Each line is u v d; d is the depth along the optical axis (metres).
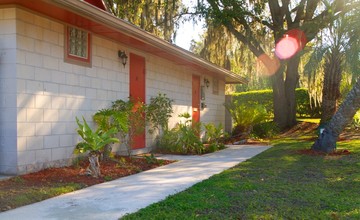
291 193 5.48
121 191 5.74
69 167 7.50
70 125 7.79
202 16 17.55
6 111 6.48
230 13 17.05
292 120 19.14
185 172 7.50
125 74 9.91
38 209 4.72
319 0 17.03
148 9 17.81
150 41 9.38
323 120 16.16
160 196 5.39
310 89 17.19
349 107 9.71
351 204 4.89
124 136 9.09
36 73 6.88
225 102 18.06
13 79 6.44
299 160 8.76
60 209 4.72
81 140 8.08
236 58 20.97
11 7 6.42
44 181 6.18
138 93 10.58
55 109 7.36
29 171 6.72
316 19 17.25
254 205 4.80
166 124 11.07
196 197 5.20
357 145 11.68
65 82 7.65
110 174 7.04
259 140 15.54
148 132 11.05
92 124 8.50
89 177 6.66
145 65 10.96
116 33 8.62
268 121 19.70
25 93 6.62
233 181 6.36
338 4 15.52
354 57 13.73
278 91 18.84
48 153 7.18
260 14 17.52
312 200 5.09
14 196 5.13
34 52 6.84
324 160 8.62
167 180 6.64
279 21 18.12
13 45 6.43
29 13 6.71
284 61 18.50
